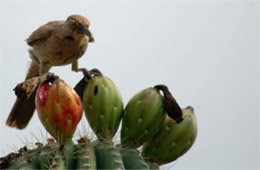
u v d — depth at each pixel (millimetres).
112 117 7098
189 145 7336
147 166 6434
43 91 6910
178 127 7246
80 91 7496
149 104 7078
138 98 7164
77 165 6098
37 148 6555
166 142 7234
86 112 7160
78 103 6824
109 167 6141
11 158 6652
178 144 7258
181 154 7363
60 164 5996
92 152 6211
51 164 6055
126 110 7191
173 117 7113
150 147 7266
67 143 6418
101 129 7062
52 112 6723
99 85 7152
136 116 7086
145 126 7070
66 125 6723
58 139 6656
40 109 6824
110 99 7102
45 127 6852
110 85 7191
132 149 6570
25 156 6457
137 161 6434
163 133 7254
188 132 7270
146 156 7227
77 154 6234
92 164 6043
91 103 7098
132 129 7090
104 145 6422
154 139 7281
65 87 6793
